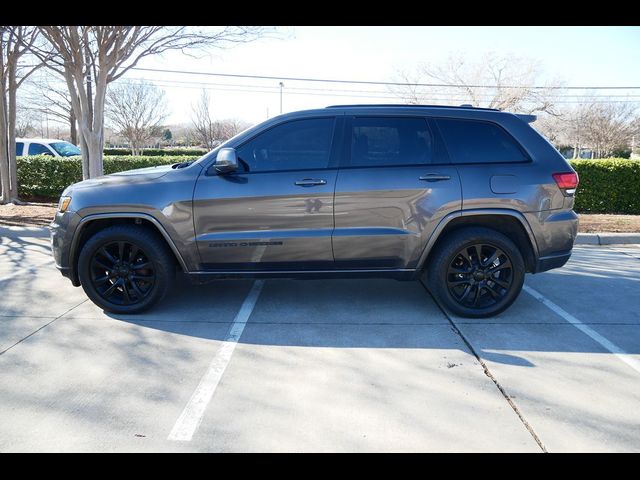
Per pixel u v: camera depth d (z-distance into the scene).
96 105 9.29
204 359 3.62
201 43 9.47
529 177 4.29
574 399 3.10
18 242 7.69
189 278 4.44
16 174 11.84
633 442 2.67
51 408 2.94
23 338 3.95
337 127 4.39
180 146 46.44
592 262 6.69
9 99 11.16
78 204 4.34
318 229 4.30
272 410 2.95
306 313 4.59
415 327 4.27
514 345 3.91
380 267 4.43
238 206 4.26
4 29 8.26
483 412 2.94
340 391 3.18
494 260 4.38
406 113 4.42
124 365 3.50
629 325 4.35
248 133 4.40
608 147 40.59
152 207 4.25
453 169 4.30
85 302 4.84
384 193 4.25
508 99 32.22
